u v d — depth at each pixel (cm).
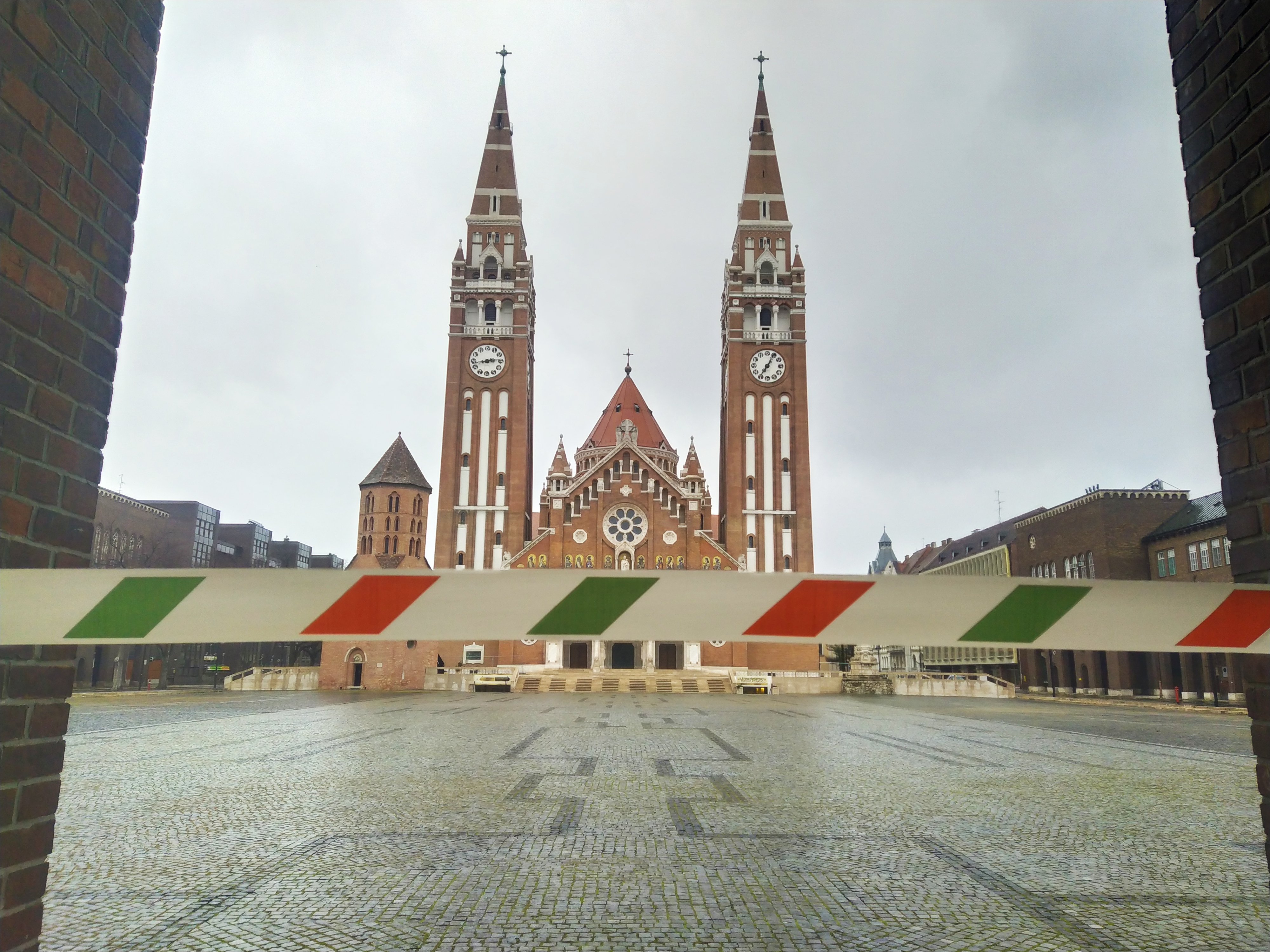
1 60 332
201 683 8569
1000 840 1020
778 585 341
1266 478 346
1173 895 790
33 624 311
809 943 664
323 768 1655
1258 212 353
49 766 354
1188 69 405
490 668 6831
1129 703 5103
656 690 6341
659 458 10081
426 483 8169
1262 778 339
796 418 7981
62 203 370
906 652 10938
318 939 665
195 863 895
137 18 431
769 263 8300
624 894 787
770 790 1395
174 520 10844
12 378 337
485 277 8200
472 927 696
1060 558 7419
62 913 724
